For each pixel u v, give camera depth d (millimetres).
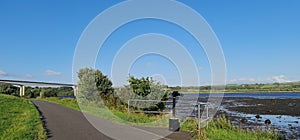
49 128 12727
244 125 19531
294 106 40469
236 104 46719
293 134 16062
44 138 9969
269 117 26297
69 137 10391
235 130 12352
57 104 36906
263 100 58281
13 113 19406
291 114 29125
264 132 12602
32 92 81938
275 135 12109
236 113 29938
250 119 24062
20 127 12344
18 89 79250
